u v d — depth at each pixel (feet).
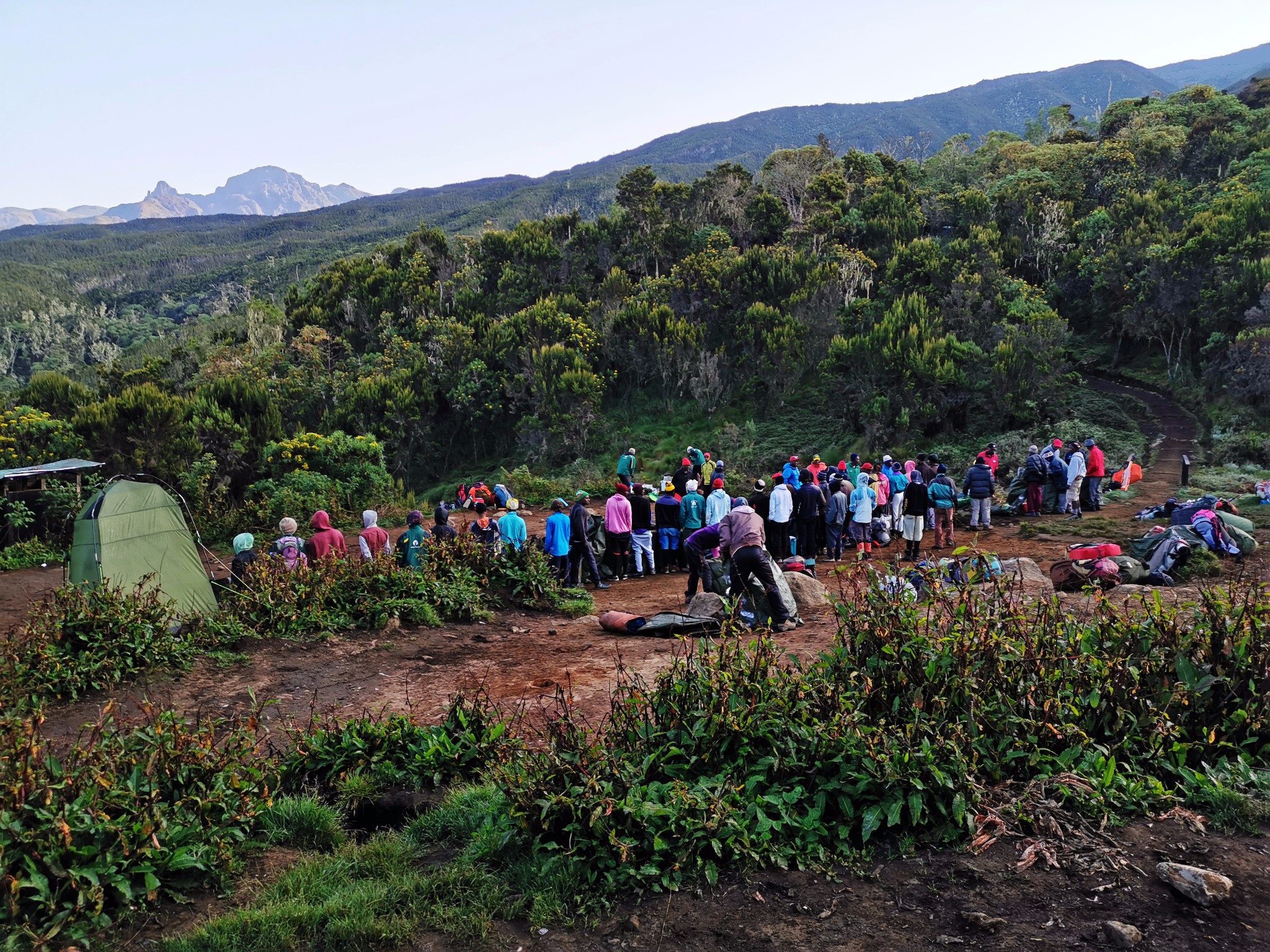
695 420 124.98
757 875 12.55
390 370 140.67
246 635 28.02
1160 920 10.61
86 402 83.87
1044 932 10.64
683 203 193.36
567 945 11.49
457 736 18.16
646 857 12.94
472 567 36.09
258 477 80.23
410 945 11.77
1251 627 15.75
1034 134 288.71
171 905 12.87
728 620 18.53
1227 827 12.66
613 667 25.27
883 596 17.06
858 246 169.07
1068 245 160.86
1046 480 56.49
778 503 43.34
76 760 13.88
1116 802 13.12
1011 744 14.33
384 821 16.43
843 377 108.27
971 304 116.88
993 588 18.26
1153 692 15.33
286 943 11.75
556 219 183.83
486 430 135.03
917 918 11.19
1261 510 45.70
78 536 28.04
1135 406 109.50
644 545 45.98
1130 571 31.14
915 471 43.65
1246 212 127.44
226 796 14.80
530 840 13.73
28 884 11.61
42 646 23.50
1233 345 99.50
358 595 31.22
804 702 15.08
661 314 131.54
